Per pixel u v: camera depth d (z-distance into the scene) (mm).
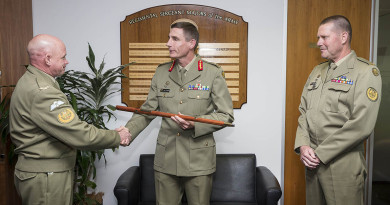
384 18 2611
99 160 2715
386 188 2689
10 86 2127
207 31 2615
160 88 1935
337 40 1756
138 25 2615
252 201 2496
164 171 1861
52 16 2607
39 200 1565
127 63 2633
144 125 2035
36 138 1554
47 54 1579
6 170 2236
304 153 1784
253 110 2691
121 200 2086
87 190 2730
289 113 2686
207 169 1828
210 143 1865
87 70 2646
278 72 2666
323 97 1803
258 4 2621
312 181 1871
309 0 2615
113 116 2680
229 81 2646
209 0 2619
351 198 1717
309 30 2633
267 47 2648
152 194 2506
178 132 1838
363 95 1641
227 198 2488
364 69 1691
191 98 1828
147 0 2621
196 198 1837
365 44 2637
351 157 1713
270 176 2314
